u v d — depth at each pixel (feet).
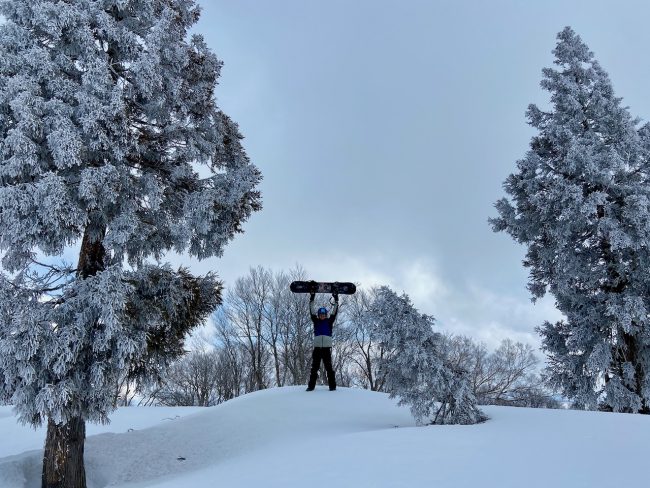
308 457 19.70
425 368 27.25
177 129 29.60
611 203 45.11
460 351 100.17
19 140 22.24
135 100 28.30
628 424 21.90
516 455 16.83
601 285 48.60
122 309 23.38
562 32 55.06
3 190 21.95
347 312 112.68
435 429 23.26
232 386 124.36
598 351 44.93
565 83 50.83
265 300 120.47
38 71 24.43
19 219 22.54
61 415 22.00
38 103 23.35
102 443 30.53
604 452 16.66
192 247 30.91
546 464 15.40
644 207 42.24
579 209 44.29
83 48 25.70
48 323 22.26
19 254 24.75
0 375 22.36
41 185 22.26
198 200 28.22
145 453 28.78
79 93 24.06
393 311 28.81
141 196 27.32
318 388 44.55
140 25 29.30
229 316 120.57
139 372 26.37
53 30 24.54
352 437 22.93
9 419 51.57
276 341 119.03
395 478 14.87
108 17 26.53
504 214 52.39
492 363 101.19
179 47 29.12
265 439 29.32
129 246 28.40
